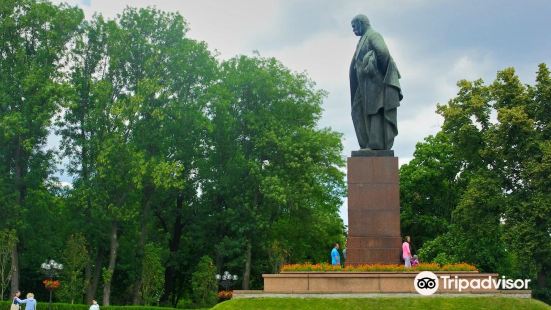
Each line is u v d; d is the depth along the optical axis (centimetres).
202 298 4769
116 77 4809
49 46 4469
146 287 4700
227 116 4972
